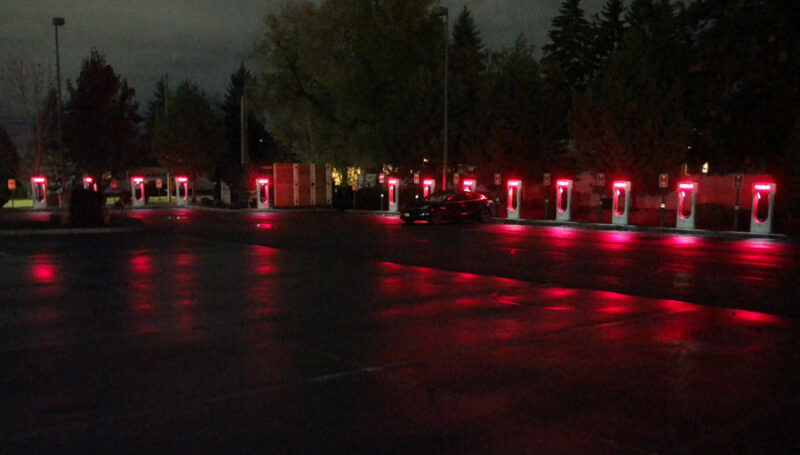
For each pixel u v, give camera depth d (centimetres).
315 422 516
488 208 3203
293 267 1481
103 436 486
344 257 1683
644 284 1245
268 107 4834
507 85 3756
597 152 3164
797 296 1114
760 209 2650
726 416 530
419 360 701
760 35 2906
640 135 3038
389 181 4062
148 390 596
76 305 1021
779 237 2375
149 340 791
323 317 930
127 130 4569
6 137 5541
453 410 544
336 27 4550
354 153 4562
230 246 1972
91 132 4403
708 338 802
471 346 762
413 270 1432
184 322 896
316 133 4794
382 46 4481
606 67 3356
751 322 895
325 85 4600
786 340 792
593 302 1048
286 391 594
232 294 1123
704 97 3148
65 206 4262
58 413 536
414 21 4472
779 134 2950
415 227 2844
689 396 580
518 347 757
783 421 519
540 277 1334
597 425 510
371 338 802
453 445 471
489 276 1344
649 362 693
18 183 6519
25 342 779
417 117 4197
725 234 2481
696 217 3005
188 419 522
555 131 3684
